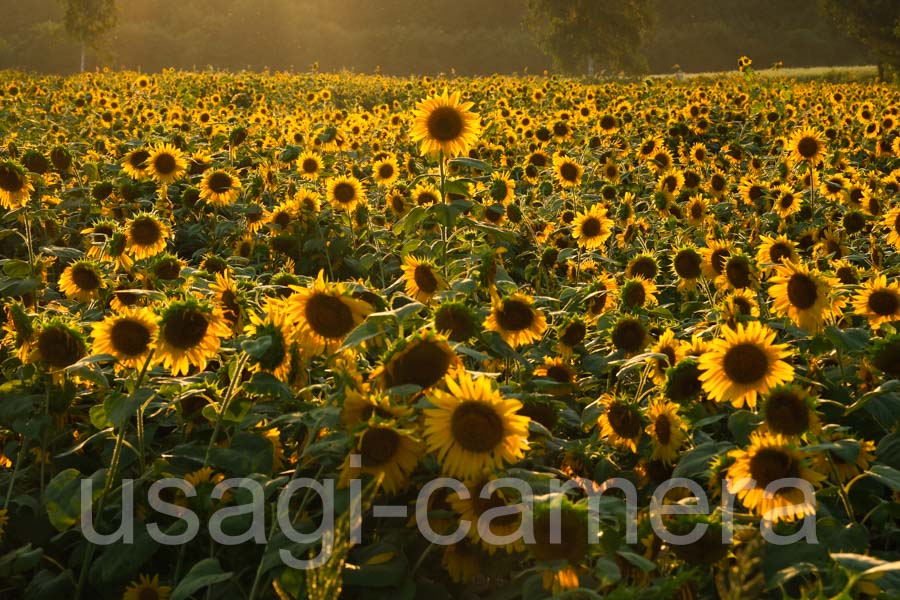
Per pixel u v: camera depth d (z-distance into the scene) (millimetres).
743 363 3088
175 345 2943
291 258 6781
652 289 4570
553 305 5039
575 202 7484
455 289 3873
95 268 4391
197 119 13258
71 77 33531
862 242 6680
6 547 3260
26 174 4898
